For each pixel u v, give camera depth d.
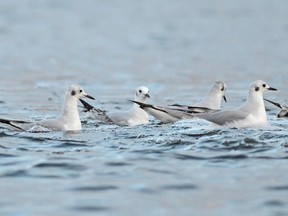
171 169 14.55
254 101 19.44
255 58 45.34
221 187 13.30
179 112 20.70
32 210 12.05
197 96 29.47
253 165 14.77
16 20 74.12
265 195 12.79
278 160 15.15
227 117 19.11
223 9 87.31
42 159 15.40
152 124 20.59
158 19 77.19
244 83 33.44
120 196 12.78
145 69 41.09
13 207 12.21
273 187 13.25
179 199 12.62
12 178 13.95
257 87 19.45
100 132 18.84
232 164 14.88
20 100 27.48
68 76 37.69
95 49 52.81
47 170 14.52
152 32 64.75
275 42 55.44
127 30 66.81
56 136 18.06
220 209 12.10
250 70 39.12
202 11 85.69
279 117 21.31
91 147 16.69
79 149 16.47
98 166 14.83
